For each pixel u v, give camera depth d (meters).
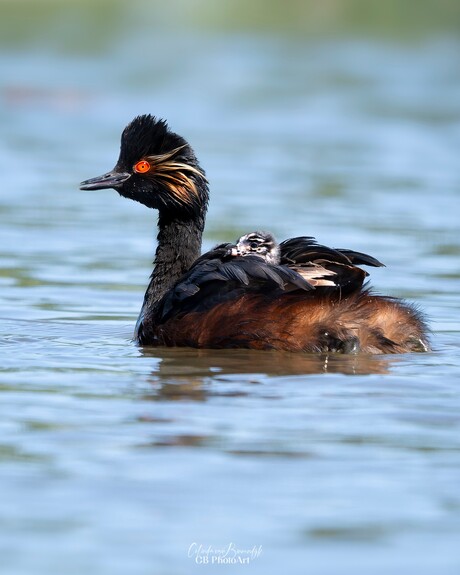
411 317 13.36
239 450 9.72
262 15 64.44
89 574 7.63
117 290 17.44
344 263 12.96
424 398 11.24
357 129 36.34
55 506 8.63
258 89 44.06
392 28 60.38
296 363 12.50
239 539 8.12
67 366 12.61
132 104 40.78
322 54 52.97
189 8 66.94
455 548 8.05
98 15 63.94
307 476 9.23
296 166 30.00
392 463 9.48
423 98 42.16
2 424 10.38
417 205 24.77
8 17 61.84
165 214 14.79
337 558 7.89
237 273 12.88
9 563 7.77
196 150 32.28
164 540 8.12
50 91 42.72
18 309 16.00
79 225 22.89
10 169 29.06
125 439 9.98
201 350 13.24
